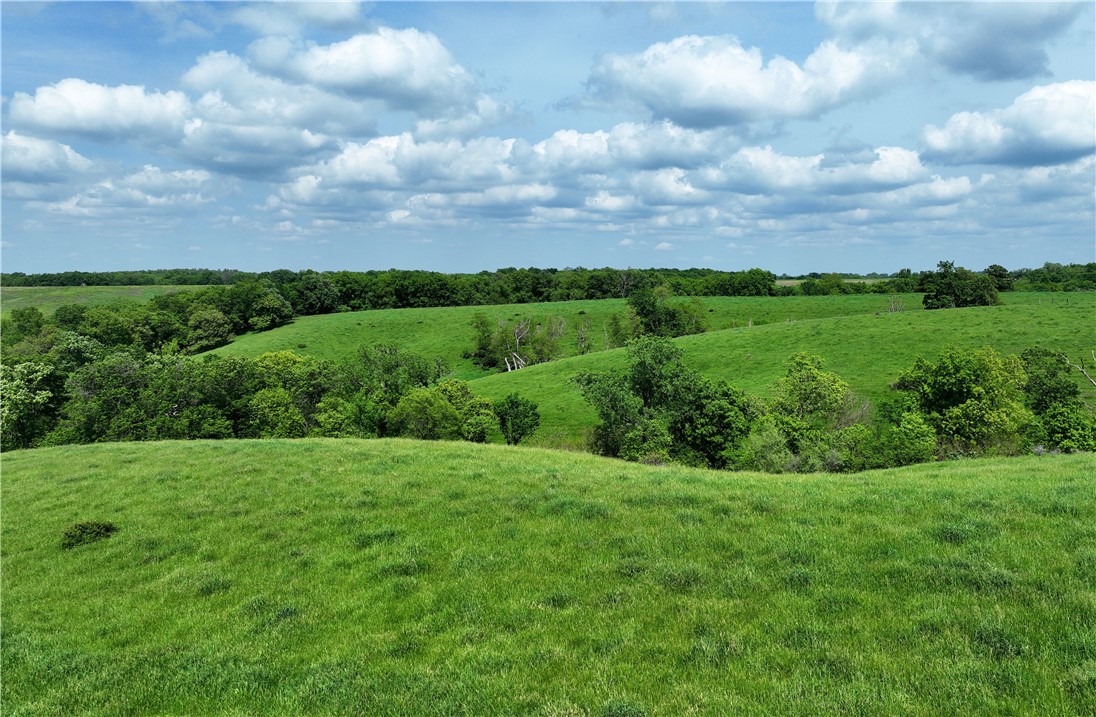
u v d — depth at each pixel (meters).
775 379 77.31
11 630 12.76
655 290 134.38
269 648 11.16
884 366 77.56
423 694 9.11
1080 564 10.71
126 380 69.25
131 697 10.00
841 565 11.75
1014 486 16.56
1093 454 27.28
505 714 8.38
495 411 71.88
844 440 48.62
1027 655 8.39
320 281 174.88
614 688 8.65
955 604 9.95
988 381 49.41
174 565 15.43
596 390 54.78
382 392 73.44
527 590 12.27
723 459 55.06
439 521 16.61
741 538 13.61
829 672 8.53
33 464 28.05
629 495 17.53
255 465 24.22
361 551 15.14
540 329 139.62
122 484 22.61
